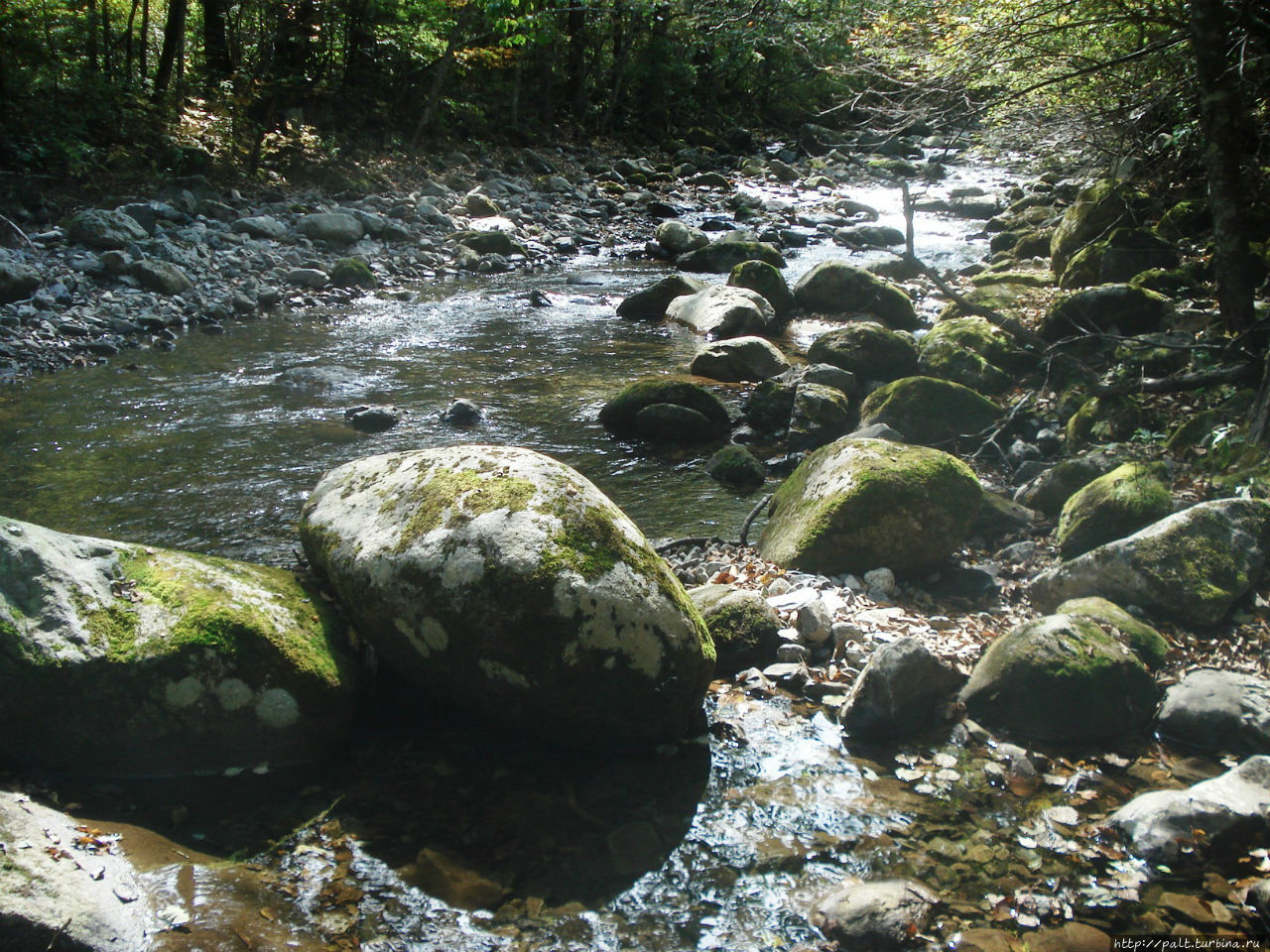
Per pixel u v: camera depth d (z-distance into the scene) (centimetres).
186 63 1806
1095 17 827
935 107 830
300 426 755
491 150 2188
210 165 1467
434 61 2017
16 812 297
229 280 1161
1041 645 403
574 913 296
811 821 340
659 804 346
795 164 2694
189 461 680
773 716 403
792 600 486
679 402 773
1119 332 832
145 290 1070
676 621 368
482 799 346
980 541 584
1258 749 378
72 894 271
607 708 362
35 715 335
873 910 292
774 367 930
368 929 286
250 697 353
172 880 296
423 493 392
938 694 406
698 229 1750
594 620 353
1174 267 1001
